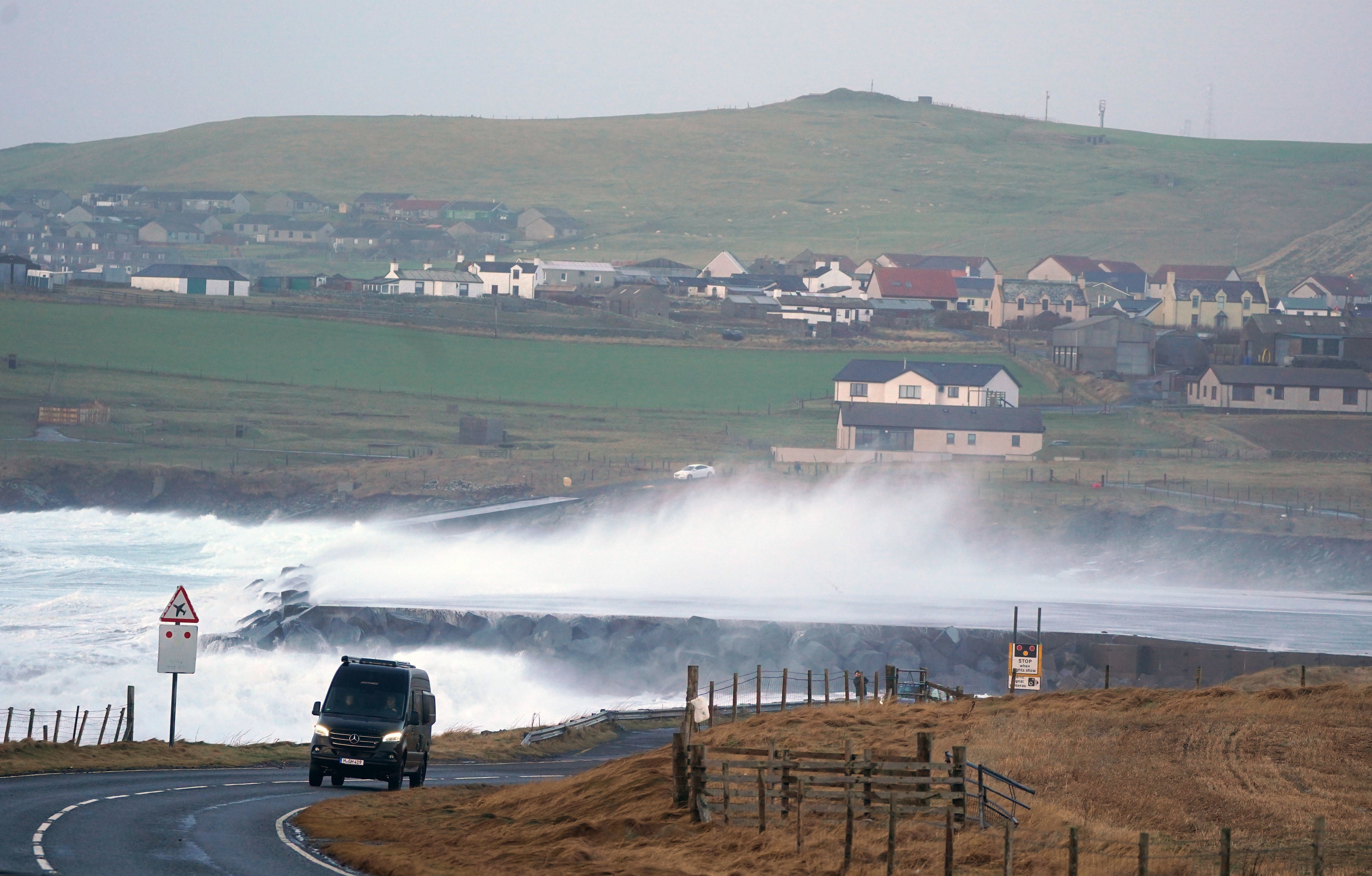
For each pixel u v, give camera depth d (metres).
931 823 76.00
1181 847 70.12
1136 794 82.31
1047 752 93.62
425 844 77.94
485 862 72.19
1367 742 95.69
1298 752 92.88
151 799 89.62
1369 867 65.56
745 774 84.94
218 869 64.62
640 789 86.75
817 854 70.50
